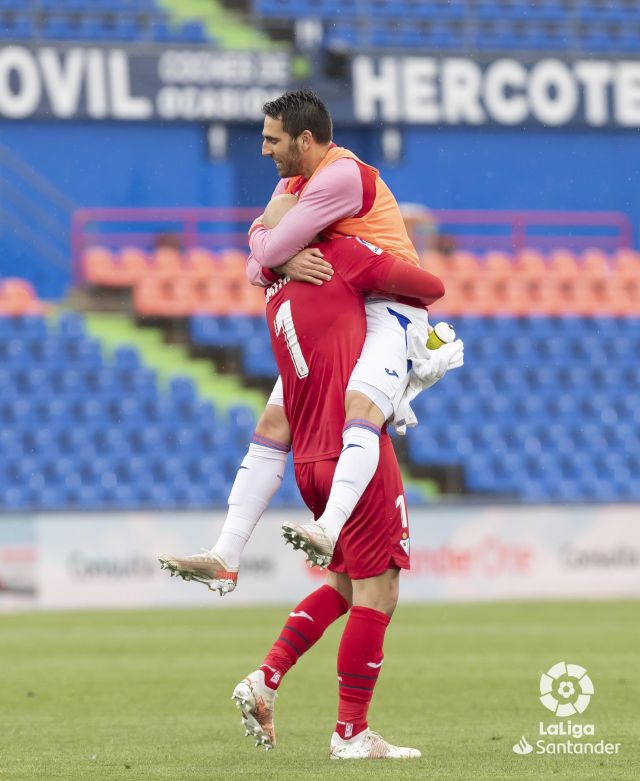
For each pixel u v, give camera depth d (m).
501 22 81.12
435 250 75.62
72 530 52.09
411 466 66.81
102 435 65.19
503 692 26.23
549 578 55.25
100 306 70.81
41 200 73.31
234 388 68.19
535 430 68.75
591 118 78.75
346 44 76.25
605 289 74.94
